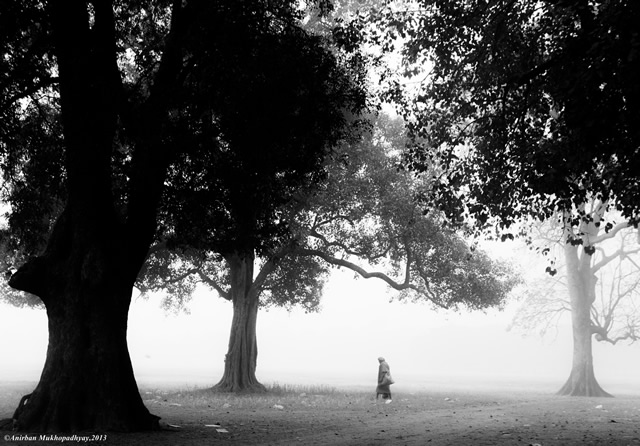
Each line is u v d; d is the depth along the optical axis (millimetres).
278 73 13422
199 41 13039
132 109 13242
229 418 16281
